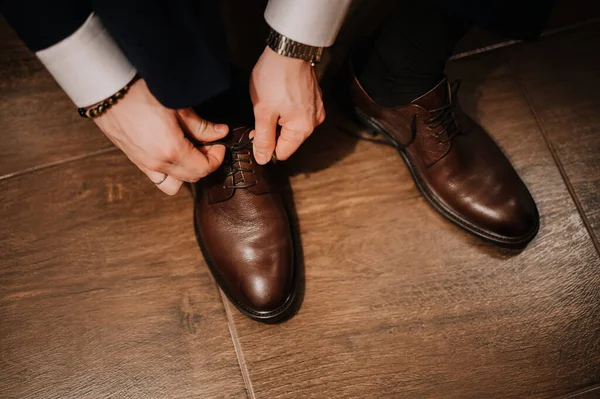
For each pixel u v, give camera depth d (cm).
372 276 92
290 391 84
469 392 85
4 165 99
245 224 85
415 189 99
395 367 86
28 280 91
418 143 93
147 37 54
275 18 65
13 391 83
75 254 93
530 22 75
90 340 87
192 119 72
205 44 56
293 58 67
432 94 86
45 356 85
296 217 96
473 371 86
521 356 87
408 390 85
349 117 104
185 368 85
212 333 87
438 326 89
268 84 69
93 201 97
